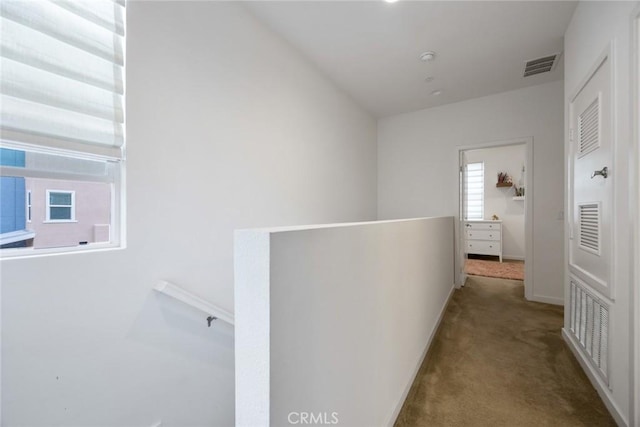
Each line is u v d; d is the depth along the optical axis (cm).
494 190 608
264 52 218
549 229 325
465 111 375
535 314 290
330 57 269
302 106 265
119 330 131
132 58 137
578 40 198
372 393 118
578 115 196
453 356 209
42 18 110
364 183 399
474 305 321
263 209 217
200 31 168
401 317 156
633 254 129
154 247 146
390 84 327
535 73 302
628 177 133
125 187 135
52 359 111
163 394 149
